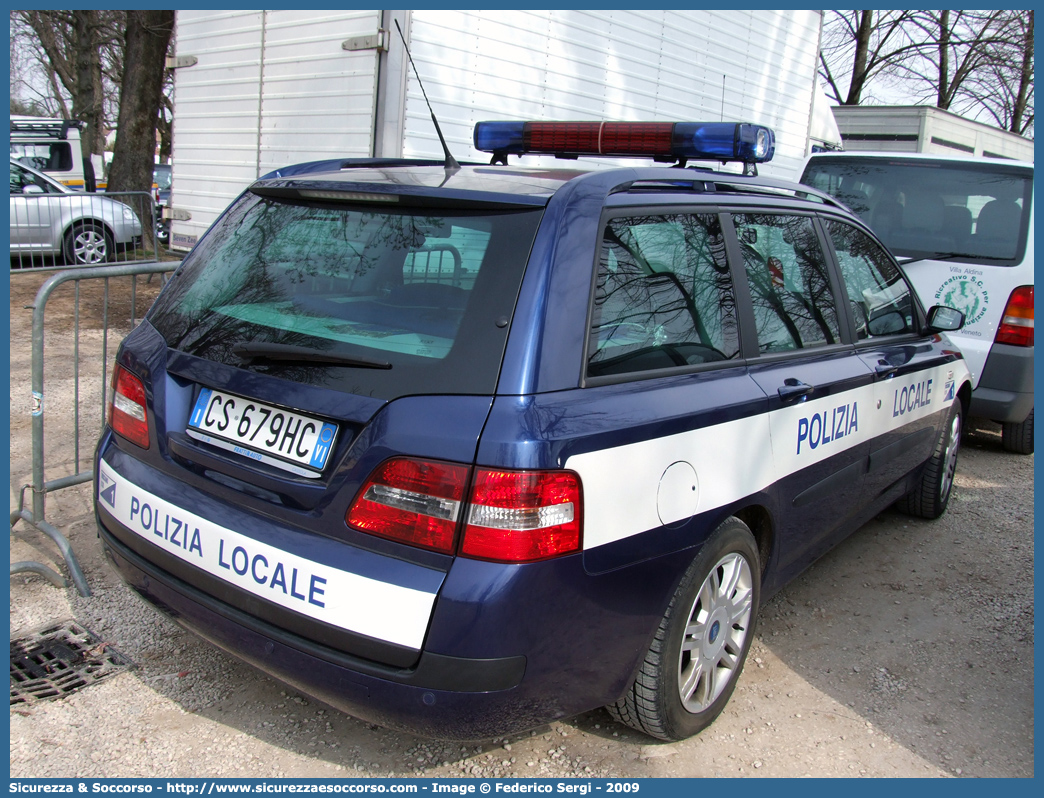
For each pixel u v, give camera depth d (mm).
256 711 2678
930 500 4699
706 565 2482
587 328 2160
